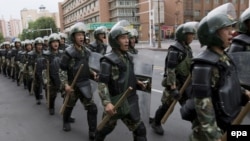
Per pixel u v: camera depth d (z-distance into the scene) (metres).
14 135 4.92
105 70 3.00
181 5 63.66
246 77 2.52
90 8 80.31
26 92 8.95
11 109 6.79
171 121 5.03
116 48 3.04
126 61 3.08
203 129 2.06
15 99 7.96
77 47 4.32
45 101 7.49
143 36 67.12
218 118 2.12
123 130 4.82
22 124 5.53
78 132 4.87
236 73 2.16
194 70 2.07
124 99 3.01
